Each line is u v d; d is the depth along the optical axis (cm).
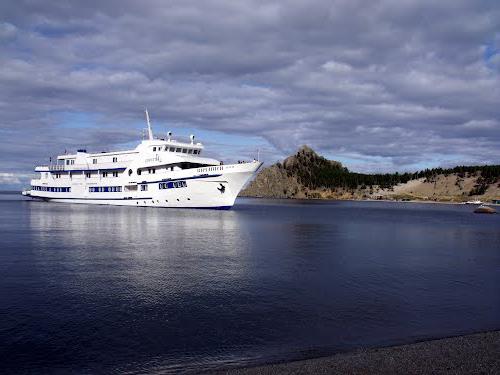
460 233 7125
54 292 2541
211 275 3078
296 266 3500
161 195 9206
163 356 1639
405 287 2823
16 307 2231
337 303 2395
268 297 2495
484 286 2886
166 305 2298
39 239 5050
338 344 1772
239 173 8381
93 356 1634
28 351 1675
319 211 15862
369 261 3850
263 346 1748
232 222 7938
